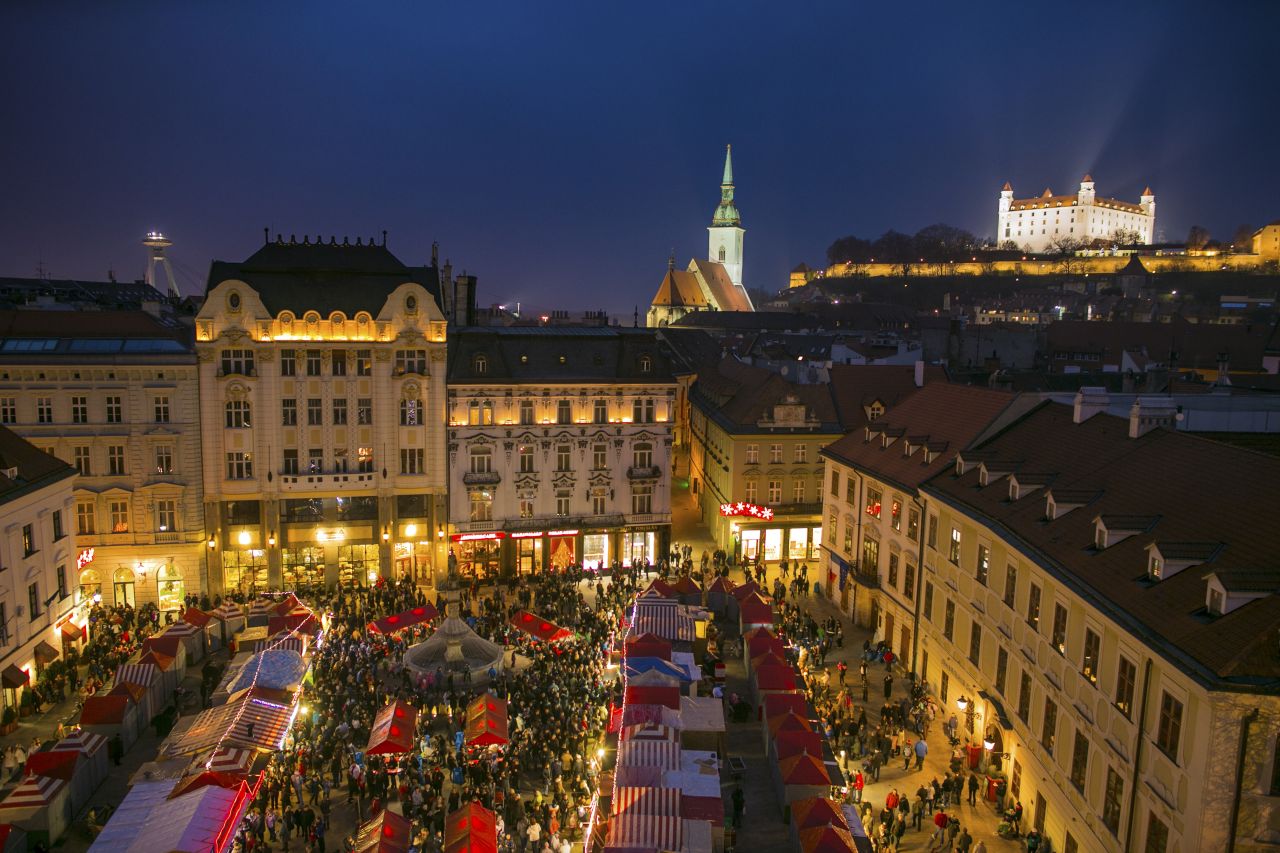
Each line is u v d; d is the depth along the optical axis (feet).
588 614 212.43
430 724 162.50
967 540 167.94
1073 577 125.59
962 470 181.16
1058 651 130.82
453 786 145.18
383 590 231.71
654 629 179.73
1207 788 93.25
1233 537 111.86
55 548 187.32
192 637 190.80
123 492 224.94
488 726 142.41
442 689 172.86
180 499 229.66
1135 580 115.85
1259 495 115.34
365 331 238.07
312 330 235.20
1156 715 104.17
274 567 238.48
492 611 219.00
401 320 238.89
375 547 245.86
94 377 221.25
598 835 121.39
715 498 296.92
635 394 258.78
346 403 239.91
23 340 220.02
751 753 155.22
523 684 174.40
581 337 263.49
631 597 228.63
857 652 206.39
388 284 245.24
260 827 131.13
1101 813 115.14
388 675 183.01
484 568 255.70
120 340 225.76
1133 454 147.95
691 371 388.78
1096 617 119.34
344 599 230.68
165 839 108.78
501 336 258.16
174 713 167.73
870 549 220.02
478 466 250.57
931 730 169.27
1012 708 146.00
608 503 261.65
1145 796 104.88
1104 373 339.57
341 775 149.69
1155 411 151.74
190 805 115.44
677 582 217.36
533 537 255.70
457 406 246.88
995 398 205.26
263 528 237.04
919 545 189.98
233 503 236.84
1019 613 145.18
